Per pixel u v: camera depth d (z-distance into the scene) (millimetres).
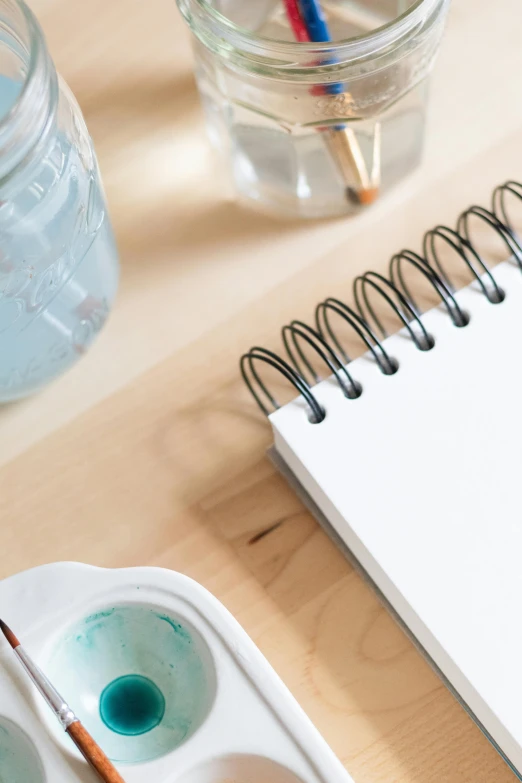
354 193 523
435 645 412
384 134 510
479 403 457
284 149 506
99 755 369
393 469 442
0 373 453
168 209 549
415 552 423
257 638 440
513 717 385
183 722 410
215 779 396
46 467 490
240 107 496
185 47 595
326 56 433
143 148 570
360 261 531
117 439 495
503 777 406
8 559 468
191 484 481
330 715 422
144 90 585
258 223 543
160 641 425
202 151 568
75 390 507
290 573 455
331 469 443
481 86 573
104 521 474
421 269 494
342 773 378
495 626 405
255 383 503
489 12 591
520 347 470
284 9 507
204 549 464
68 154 427
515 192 518
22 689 399
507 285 490
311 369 488
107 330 520
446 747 413
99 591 413
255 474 481
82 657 425
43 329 454
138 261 536
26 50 414
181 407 501
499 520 427
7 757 413
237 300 525
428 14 448
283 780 389
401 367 470
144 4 607
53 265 437
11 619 410
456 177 549
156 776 382
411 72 470
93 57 595
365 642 436
